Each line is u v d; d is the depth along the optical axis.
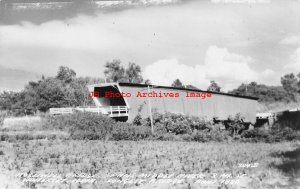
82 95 49.88
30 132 25.03
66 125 27.47
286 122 41.66
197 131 34.22
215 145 25.48
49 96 47.84
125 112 33.53
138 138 27.34
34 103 46.69
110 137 25.91
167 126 32.81
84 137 24.80
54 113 31.12
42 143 21.67
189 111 39.84
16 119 29.34
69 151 19.25
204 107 41.75
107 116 31.61
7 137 22.67
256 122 49.53
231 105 45.91
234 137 34.00
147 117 33.97
